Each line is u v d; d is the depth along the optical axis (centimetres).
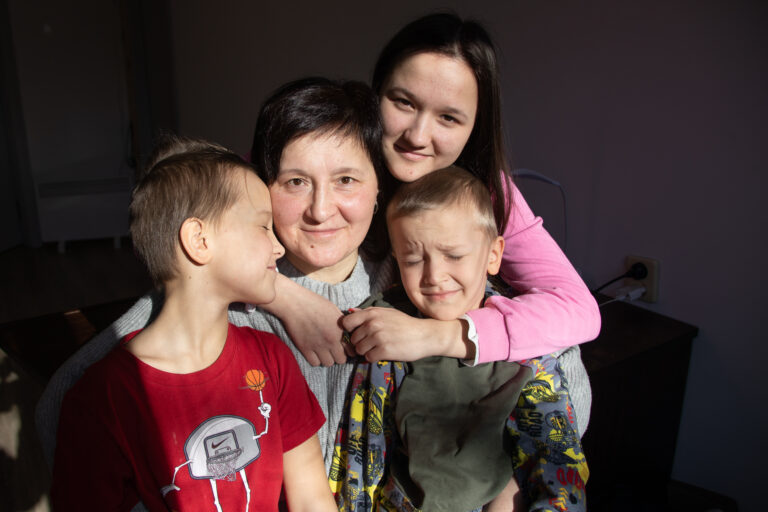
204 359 79
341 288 94
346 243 87
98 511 72
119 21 435
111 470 72
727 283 152
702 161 151
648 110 160
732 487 161
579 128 179
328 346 90
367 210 87
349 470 90
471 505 82
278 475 83
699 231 155
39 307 338
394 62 89
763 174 141
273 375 85
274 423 83
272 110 82
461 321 87
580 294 96
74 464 72
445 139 91
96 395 73
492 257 95
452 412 86
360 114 84
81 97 434
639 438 155
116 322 87
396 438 90
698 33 146
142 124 451
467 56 87
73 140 437
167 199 74
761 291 146
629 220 171
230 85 350
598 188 177
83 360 82
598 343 145
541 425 86
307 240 86
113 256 428
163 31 412
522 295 95
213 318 78
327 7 262
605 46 167
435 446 84
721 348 156
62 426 72
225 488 78
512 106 198
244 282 77
